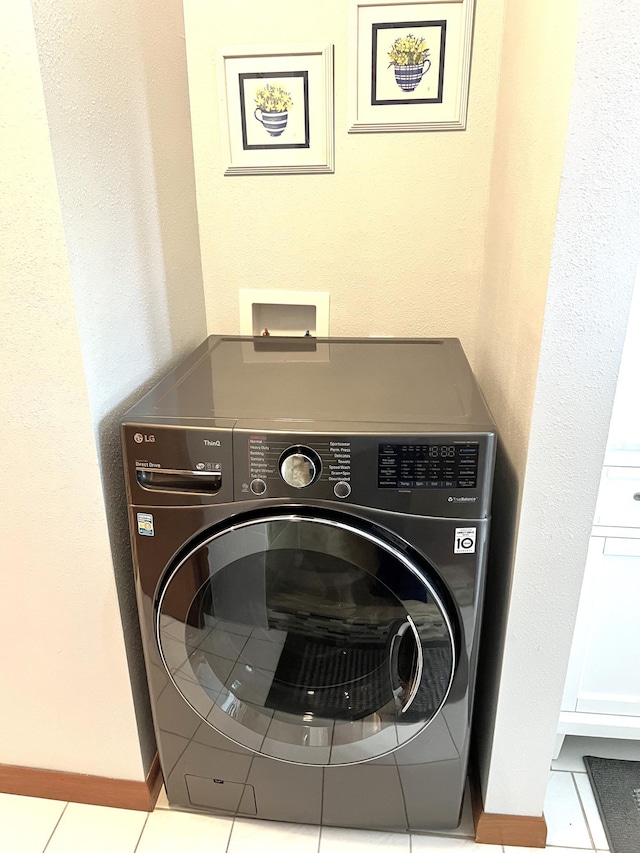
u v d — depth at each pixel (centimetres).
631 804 147
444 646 114
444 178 153
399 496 106
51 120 95
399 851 137
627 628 139
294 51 146
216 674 126
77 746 144
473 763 153
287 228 162
